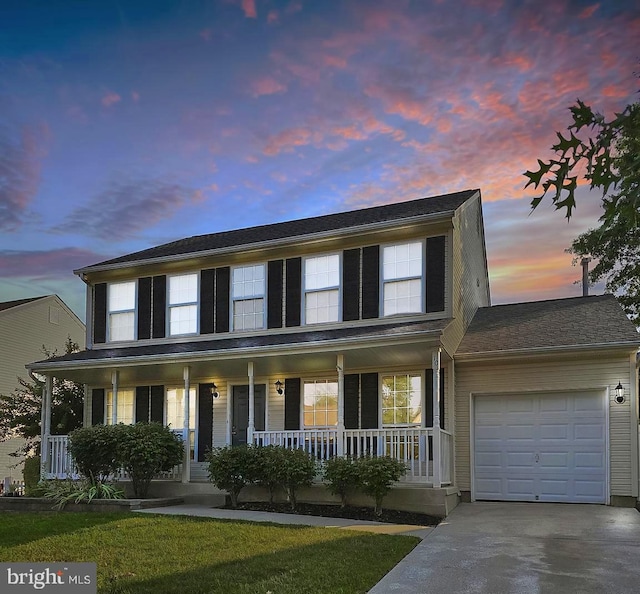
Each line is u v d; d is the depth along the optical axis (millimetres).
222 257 16766
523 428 13578
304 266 15852
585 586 6797
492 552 8383
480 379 14016
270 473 12484
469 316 16344
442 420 13922
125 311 17969
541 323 15125
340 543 8758
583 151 2199
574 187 2227
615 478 12648
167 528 9906
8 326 26672
